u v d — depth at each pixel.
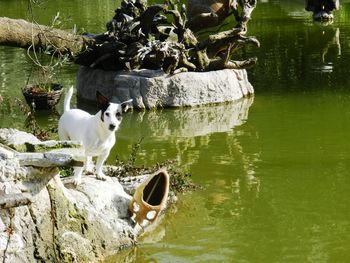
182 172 12.30
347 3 35.16
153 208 9.71
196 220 10.39
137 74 17.61
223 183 11.92
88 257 8.90
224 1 19.61
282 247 9.44
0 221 8.20
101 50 17.78
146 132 15.39
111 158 13.36
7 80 19.92
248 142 14.34
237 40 18.22
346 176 12.15
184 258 9.10
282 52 23.73
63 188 8.98
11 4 37.78
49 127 15.12
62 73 21.12
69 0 38.47
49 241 8.60
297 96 18.19
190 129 15.52
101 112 9.42
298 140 14.38
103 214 9.42
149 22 17.61
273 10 33.59
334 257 9.12
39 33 17.45
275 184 11.84
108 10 34.50
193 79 17.56
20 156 8.50
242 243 9.58
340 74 20.38
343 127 15.26
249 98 18.23
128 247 9.41
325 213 10.59
